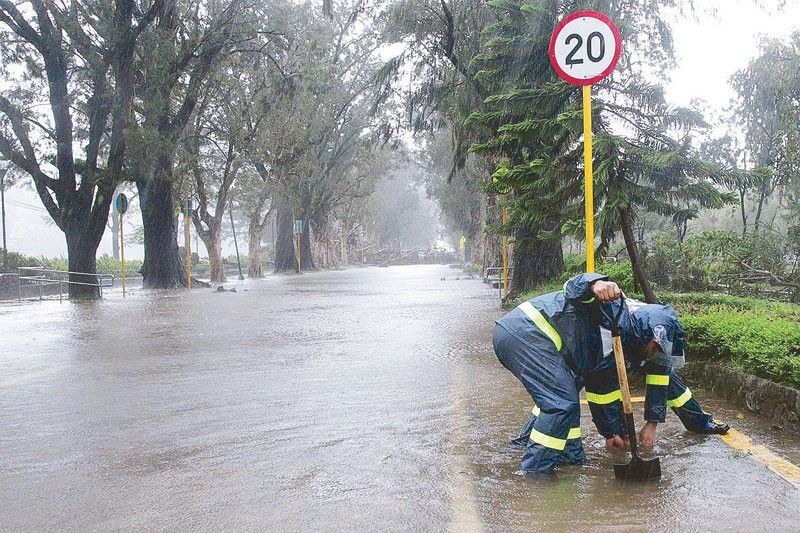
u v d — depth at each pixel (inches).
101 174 1048.2
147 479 213.2
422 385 349.1
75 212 1047.6
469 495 194.2
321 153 2118.6
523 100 413.1
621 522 174.4
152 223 1304.1
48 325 652.1
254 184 1664.6
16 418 293.4
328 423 277.1
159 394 336.5
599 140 357.7
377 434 259.8
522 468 213.8
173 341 525.3
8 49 1008.2
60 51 1023.0
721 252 642.8
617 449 236.4
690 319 340.5
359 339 525.0
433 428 267.3
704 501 187.6
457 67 759.1
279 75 1547.7
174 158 1269.7
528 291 729.6
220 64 1304.1
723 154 884.6
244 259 2662.4
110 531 174.6
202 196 1550.2
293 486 204.7
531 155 451.2
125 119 1066.7
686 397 250.4
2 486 208.7
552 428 210.8
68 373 397.4
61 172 1047.0
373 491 199.0
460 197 2030.0
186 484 208.1
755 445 237.1
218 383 360.8
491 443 246.2
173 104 1334.9
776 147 810.2
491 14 726.5
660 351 230.8
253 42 1433.3
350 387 346.9
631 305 239.3
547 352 217.5
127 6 1031.6
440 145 2026.3
